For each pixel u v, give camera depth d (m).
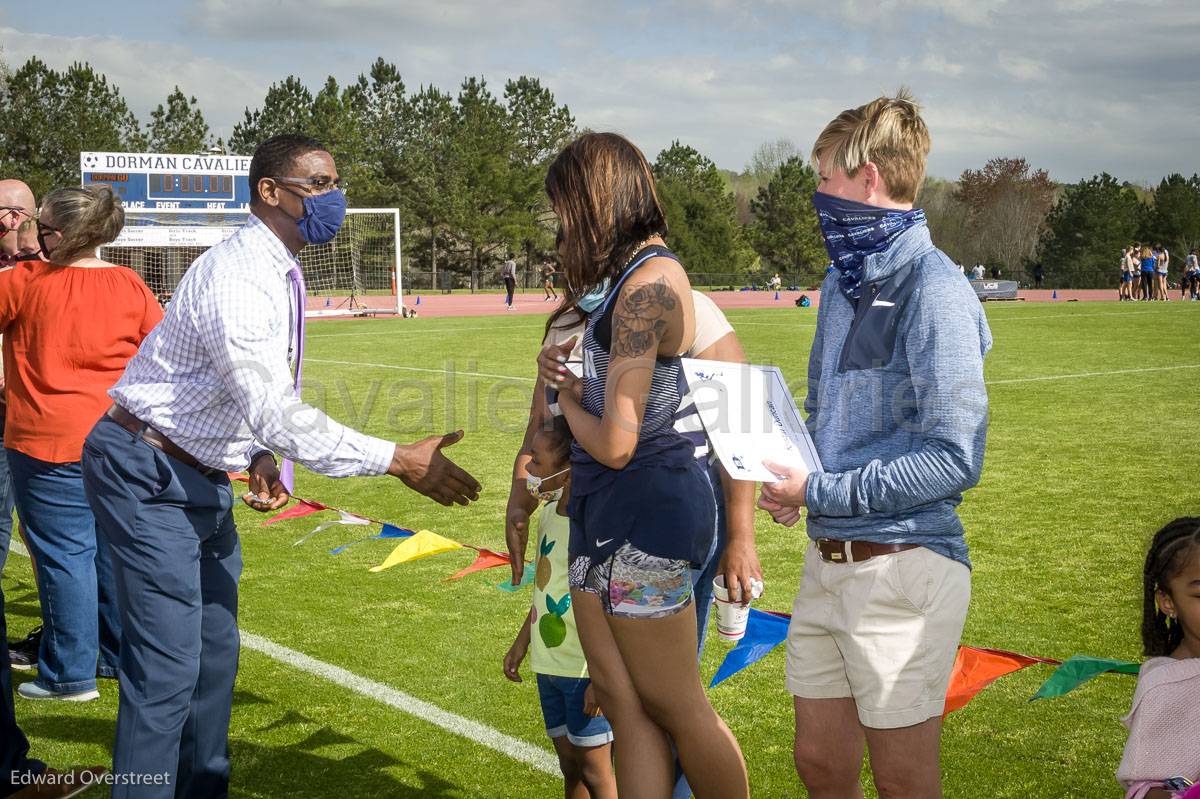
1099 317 27.31
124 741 2.88
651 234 2.41
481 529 7.00
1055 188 94.19
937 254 2.45
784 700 4.24
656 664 2.39
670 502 2.35
